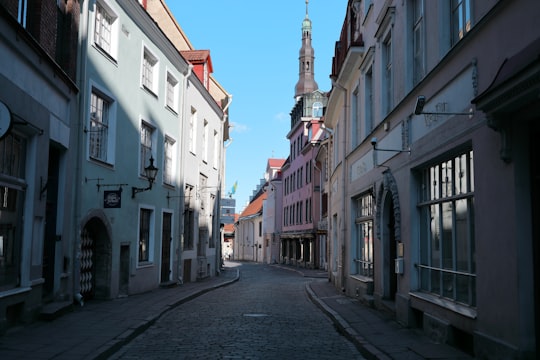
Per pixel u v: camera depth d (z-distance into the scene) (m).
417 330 10.34
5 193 8.88
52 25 10.73
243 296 18.89
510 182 6.60
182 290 18.94
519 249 6.43
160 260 19.14
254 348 9.00
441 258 9.55
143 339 9.74
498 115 6.57
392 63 12.57
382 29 13.34
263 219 68.50
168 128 19.86
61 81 11.09
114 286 15.08
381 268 13.62
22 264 9.55
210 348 8.91
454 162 8.99
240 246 86.19
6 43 8.33
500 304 6.82
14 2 8.98
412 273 10.78
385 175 12.65
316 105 47.06
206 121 26.06
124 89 15.60
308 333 10.86
